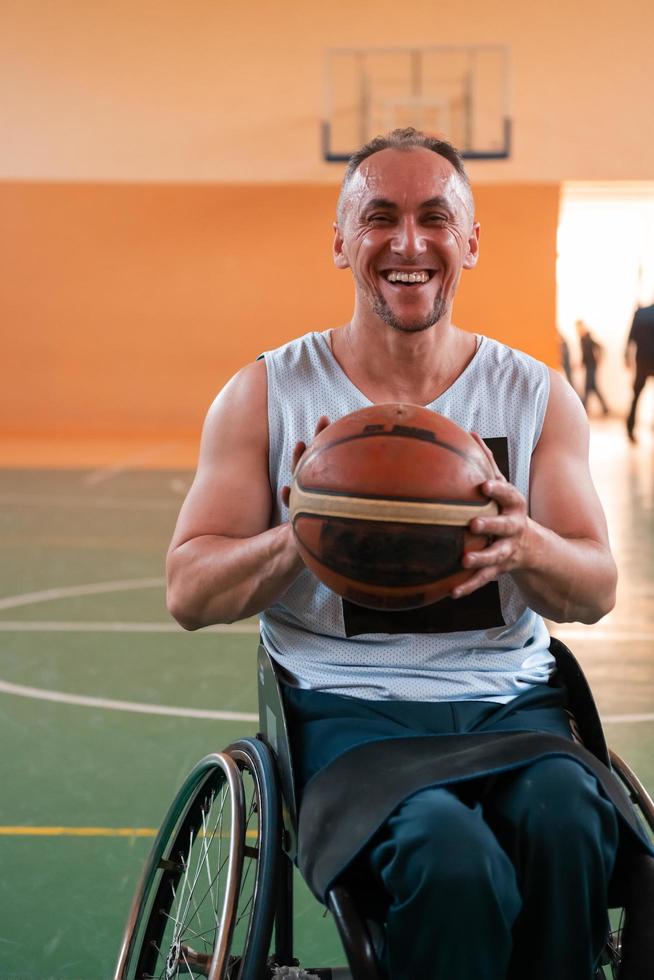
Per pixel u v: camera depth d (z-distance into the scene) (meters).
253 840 2.79
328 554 1.44
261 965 1.50
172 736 3.67
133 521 7.96
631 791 1.77
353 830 1.41
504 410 1.79
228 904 1.54
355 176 1.75
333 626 1.72
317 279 14.49
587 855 1.38
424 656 1.70
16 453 12.52
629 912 1.44
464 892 1.30
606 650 4.73
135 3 13.42
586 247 17.30
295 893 2.65
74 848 2.83
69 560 6.64
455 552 1.42
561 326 17.69
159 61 13.52
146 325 14.70
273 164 13.67
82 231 14.52
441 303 1.73
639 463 11.27
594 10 13.27
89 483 9.98
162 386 14.78
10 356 14.77
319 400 1.79
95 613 5.38
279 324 14.61
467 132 13.52
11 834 2.91
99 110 13.58
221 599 1.67
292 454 1.71
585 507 1.74
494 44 13.39
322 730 1.62
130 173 13.67
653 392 16.12
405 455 1.43
